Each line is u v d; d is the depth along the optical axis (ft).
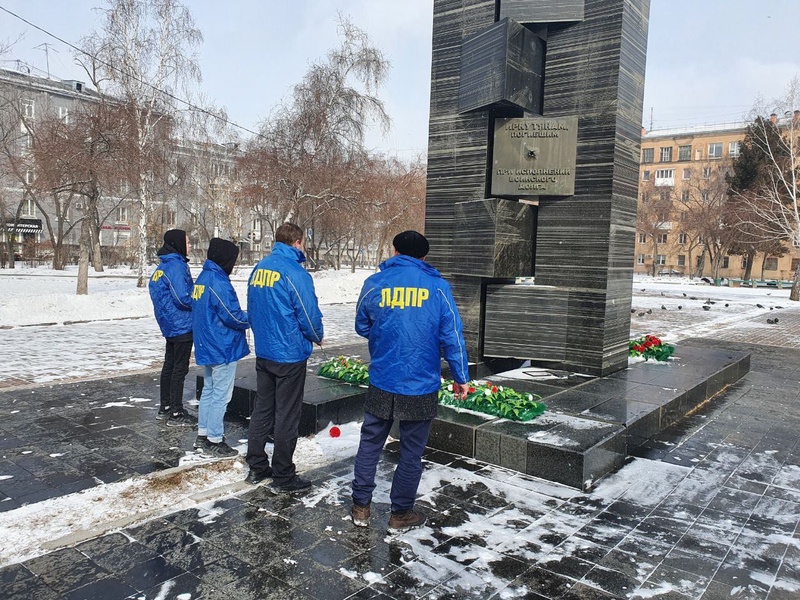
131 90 65.16
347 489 13.06
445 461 14.80
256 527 11.15
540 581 9.45
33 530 10.80
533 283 22.24
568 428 14.98
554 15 20.90
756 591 9.30
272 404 13.21
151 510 11.75
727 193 134.62
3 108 86.22
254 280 12.94
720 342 41.04
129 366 27.09
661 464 15.20
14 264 129.29
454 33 22.36
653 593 9.18
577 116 21.06
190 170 103.50
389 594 8.99
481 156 21.74
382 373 10.89
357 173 83.56
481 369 21.88
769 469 15.10
